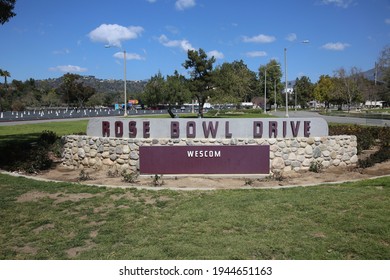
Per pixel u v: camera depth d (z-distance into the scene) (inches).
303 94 4611.2
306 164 474.0
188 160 434.9
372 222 253.4
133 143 463.2
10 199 326.6
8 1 622.5
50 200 322.3
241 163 433.7
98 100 3976.4
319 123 488.4
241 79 2945.4
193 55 1689.2
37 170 476.7
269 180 414.9
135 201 316.2
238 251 213.8
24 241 237.6
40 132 1003.9
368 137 677.3
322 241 225.5
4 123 1434.5
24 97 3639.3
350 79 2881.4
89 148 494.6
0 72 2746.1
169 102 1489.9
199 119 464.4
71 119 1804.9
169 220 267.4
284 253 211.3
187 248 218.4
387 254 208.4
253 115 2121.1
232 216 271.0
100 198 325.4
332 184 374.3
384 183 363.3
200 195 332.5
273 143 462.6
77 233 248.5
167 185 388.2
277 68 3836.1
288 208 286.8
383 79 2206.0
